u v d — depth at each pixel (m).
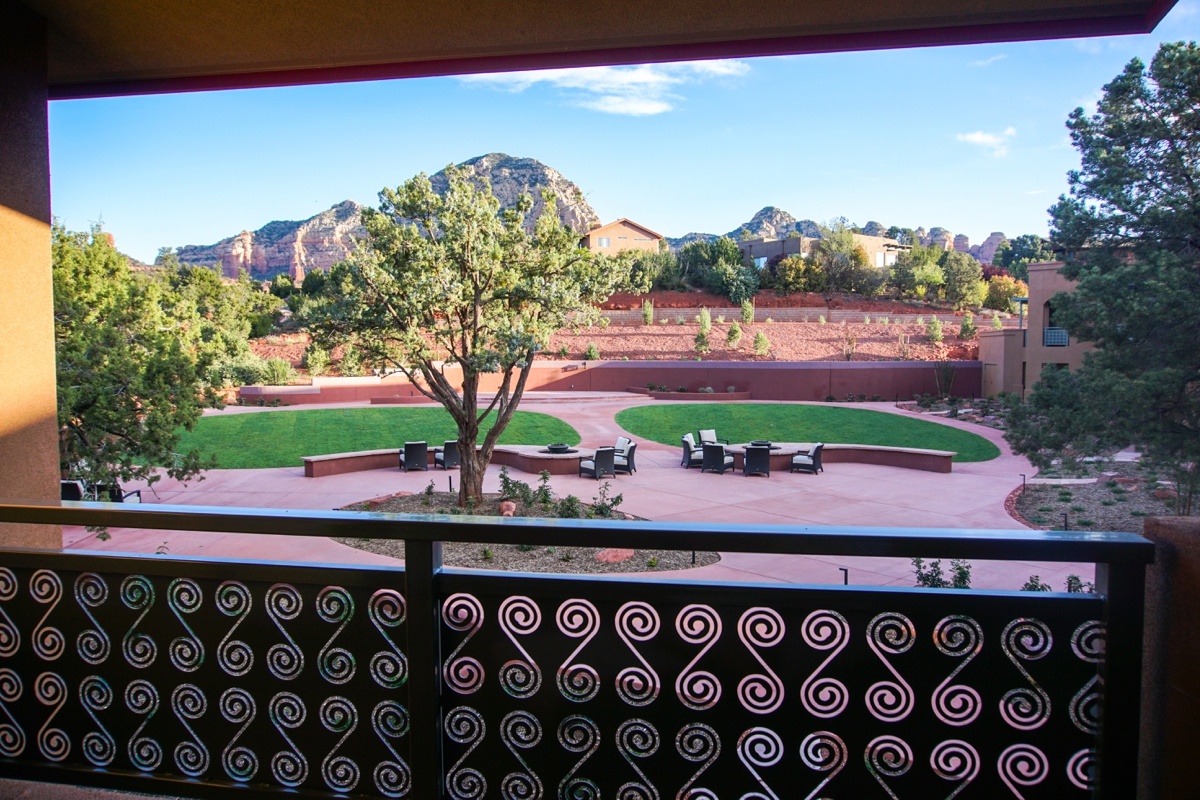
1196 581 1.58
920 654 1.78
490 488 16.64
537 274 13.60
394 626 1.99
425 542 1.88
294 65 3.95
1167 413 12.73
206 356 12.43
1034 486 17.45
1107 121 13.68
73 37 3.62
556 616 1.91
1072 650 1.73
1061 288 27.95
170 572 2.12
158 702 2.18
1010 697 1.76
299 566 2.03
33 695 2.27
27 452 3.54
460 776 1.99
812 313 52.38
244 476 18.31
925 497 16.30
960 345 42.62
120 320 12.47
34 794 2.34
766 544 1.69
